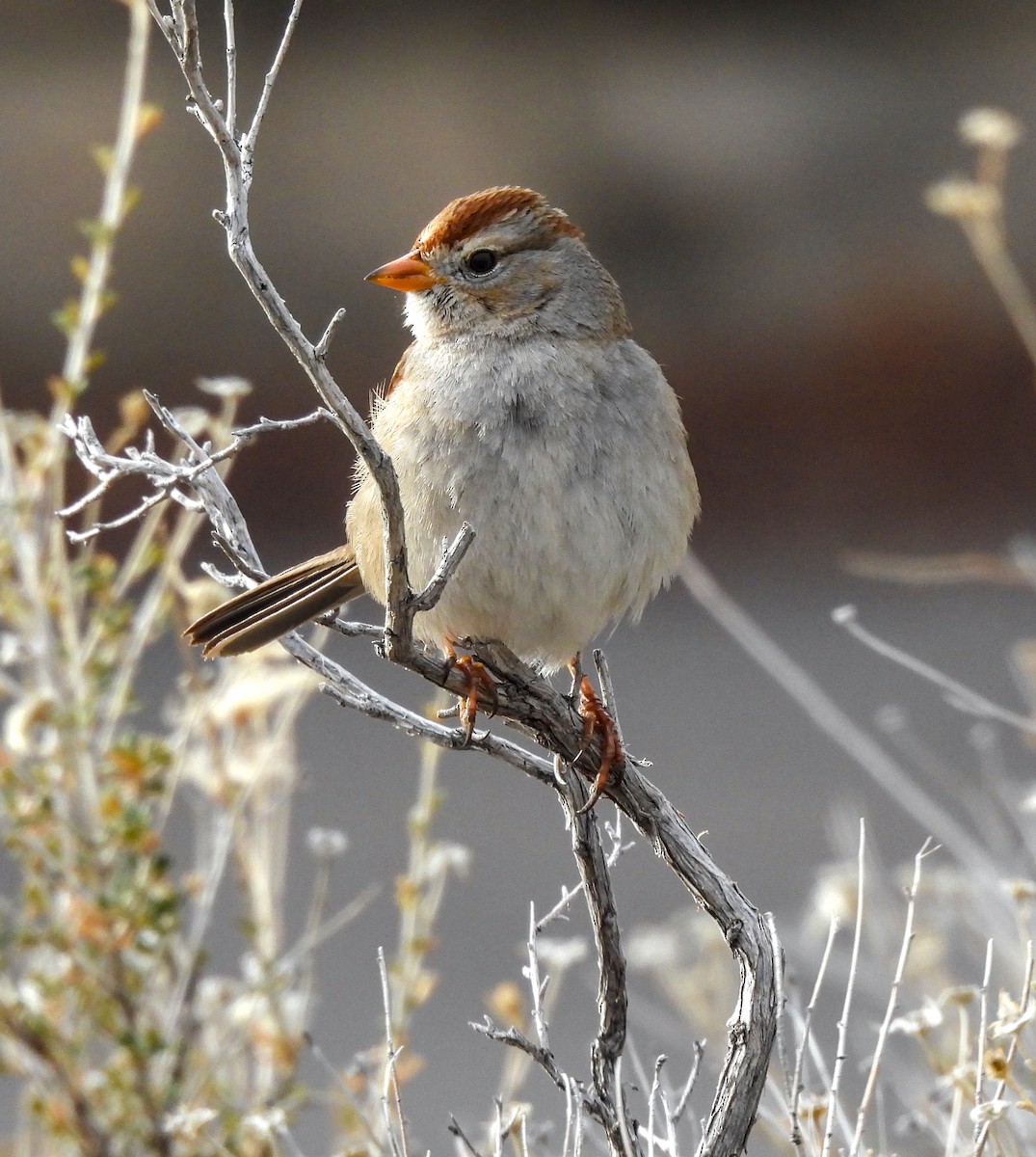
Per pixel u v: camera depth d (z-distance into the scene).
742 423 23.25
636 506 7.25
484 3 24.00
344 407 5.25
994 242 9.68
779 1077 6.68
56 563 7.32
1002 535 21.30
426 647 7.24
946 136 24.28
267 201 23.14
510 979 11.86
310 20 23.47
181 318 22.47
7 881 11.81
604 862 5.89
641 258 24.20
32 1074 7.01
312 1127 9.43
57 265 22.14
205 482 6.43
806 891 12.52
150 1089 6.97
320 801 14.91
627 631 19.36
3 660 7.17
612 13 24.42
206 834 8.76
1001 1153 5.77
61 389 7.38
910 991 7.90
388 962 12.04
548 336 7.53
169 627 7.90
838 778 14.69
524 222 7.62
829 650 18.14
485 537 7.11
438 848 7.43
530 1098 10.48
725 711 16.64
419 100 23.81
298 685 7.49
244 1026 7.19
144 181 22.47
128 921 6.88
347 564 7.81
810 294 23.84
